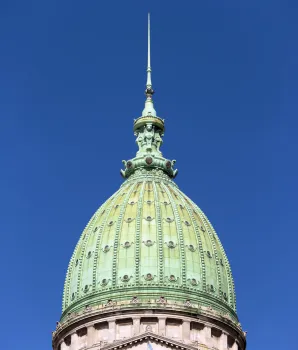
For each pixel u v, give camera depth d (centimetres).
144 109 16038
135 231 13875
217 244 14525
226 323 13325
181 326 12925
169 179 15262
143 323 12888
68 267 14562
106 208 14662
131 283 13350
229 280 14300
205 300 13412
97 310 13112
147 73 16425
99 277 13675
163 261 13550
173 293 13250
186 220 14238
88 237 14388
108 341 12825
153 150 15538
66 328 13450
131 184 14938
